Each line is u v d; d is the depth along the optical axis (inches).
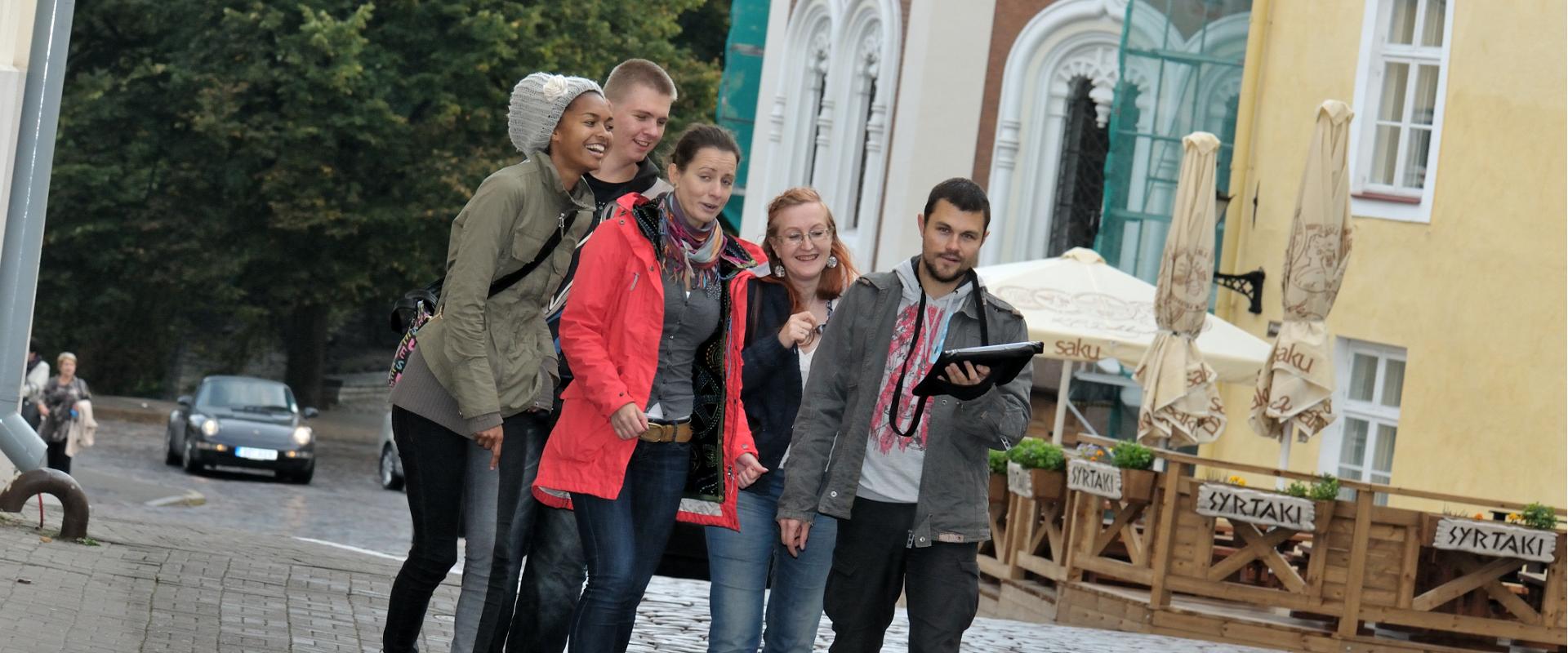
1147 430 649.0
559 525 291.3
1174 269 645.9
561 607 290.7
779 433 295.7
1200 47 905.5
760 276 294.2
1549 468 673.6
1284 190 841.5
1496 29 729.0
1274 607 636.7
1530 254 698.2
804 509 278.1
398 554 936.3
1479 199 725.3
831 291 315.3
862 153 1232.8
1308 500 571.5
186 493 1103.6
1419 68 780.0
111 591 394.6
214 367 2091.5
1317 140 624.4
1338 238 624.1
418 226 1809.8
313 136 1797.5
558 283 288.8
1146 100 914.1
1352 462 776.3
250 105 1828.2
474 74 1825.8
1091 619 623.2
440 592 480.4
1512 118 716.0
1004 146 1074.1
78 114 1872.5
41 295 1950.1
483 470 295.4
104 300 1940.2
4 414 542.3
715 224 276.5
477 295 274.5
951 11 1072.2
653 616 466.0
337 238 1822.1
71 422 1005.8
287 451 1272.1
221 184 1878.7
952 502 275.9
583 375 265.1
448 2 1815.9
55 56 559.2
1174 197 914.1
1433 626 583.2
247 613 388.5
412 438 283.9
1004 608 696.4
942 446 275.9
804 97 1321.4
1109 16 1055.0
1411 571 582.9
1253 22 872.3
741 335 277.7
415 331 298.7
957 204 274.4
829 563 301.3
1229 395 834.2
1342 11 813.9
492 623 293.7
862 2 1207.6
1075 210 1078.4
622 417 262.4
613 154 316.5
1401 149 778.8
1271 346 685.3
